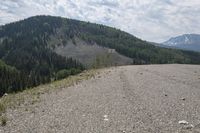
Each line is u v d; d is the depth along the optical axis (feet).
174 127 39.17
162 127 39.34
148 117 45.21
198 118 44.01
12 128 41.42
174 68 156.97
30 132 39.29
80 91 76.79
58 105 57.88
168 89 75.72
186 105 54.08
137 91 73.00
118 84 87.92
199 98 61.98
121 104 56.59
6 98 75.31
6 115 49.83
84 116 47.44
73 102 60.80
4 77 389.39
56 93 75.20
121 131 38.32
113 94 69.56
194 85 83.46
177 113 47.55
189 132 36.73
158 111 49.34
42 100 64.90
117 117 45.96
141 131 37.86
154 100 60.03
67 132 38.93
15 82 370.53
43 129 40.57
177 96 64.75
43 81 395.34
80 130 39.63
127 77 107.34
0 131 40.01
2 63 507.30
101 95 68.80
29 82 383.65
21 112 52.31
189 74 117.39
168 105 54.34
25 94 80.02
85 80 103.40
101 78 107.55
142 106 53.93
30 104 60.44
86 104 57.93
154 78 102.83
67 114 49.39
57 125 42.45
